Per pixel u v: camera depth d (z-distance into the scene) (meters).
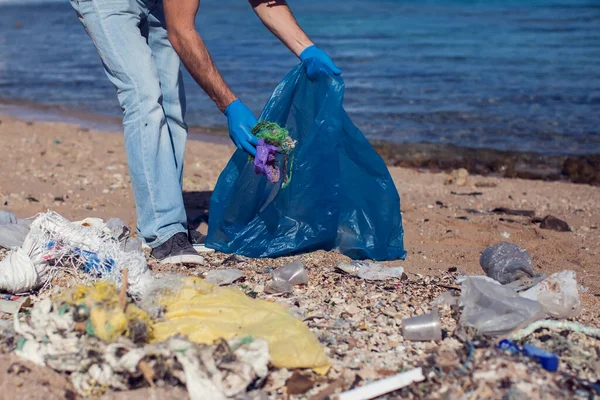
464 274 4.09
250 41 19.27
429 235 5.13
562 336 3.14
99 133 9.82
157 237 4.09
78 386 2.57
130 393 2.55
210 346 2.68
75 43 21.31
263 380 2.69
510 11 25.44
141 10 4.12
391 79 13.52
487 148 9.00
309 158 4.14
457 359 2.86
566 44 17.03
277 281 3.58
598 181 7.77
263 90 12.66
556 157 8.61
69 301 2.80
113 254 3.48
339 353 2.95
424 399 2.59
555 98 11.61
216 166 7.85
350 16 25.69
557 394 2.60
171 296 3.10
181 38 3.87
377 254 4.30
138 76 3.98
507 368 2.72
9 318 3.12
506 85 12.68
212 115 11.37
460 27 21.25
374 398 2.62
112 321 2.66
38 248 3.53
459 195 6.74
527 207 6.30
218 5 34.50
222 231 4.36
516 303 3.20
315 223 4.23
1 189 6.03
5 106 12.37
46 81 14.80
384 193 4.34
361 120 10.54
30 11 36.44
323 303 3.46
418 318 3.10
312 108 4.23
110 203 5.69
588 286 4.11
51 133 9.58
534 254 4.81
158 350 2.60
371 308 3.40
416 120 10.50
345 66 15.01
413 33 20.17
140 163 4.04
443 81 13.21
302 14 26.89
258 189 4.33
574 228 5.57
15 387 2.53
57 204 5.57
